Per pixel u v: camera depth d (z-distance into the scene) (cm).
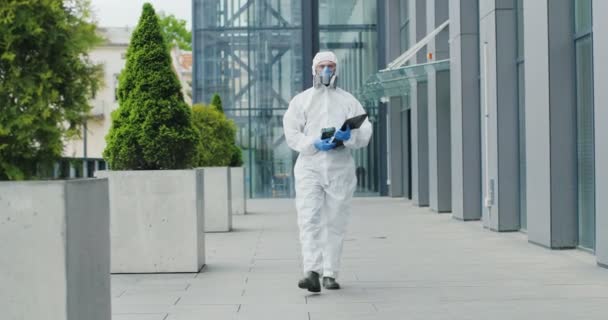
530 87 1295
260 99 3334
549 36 1204
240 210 2216
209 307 780
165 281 959
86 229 513
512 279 933
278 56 3341
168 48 1080
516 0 1517
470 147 1811
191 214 1025
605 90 986
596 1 1005
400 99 3033
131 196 1025
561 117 1207
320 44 3381
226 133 2094
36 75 468
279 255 1217
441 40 2134
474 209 1823
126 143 1033
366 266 1075
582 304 767
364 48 3384
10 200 479
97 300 535
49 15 466
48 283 479
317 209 859
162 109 1035
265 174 3341
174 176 1025
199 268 1038
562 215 1219
